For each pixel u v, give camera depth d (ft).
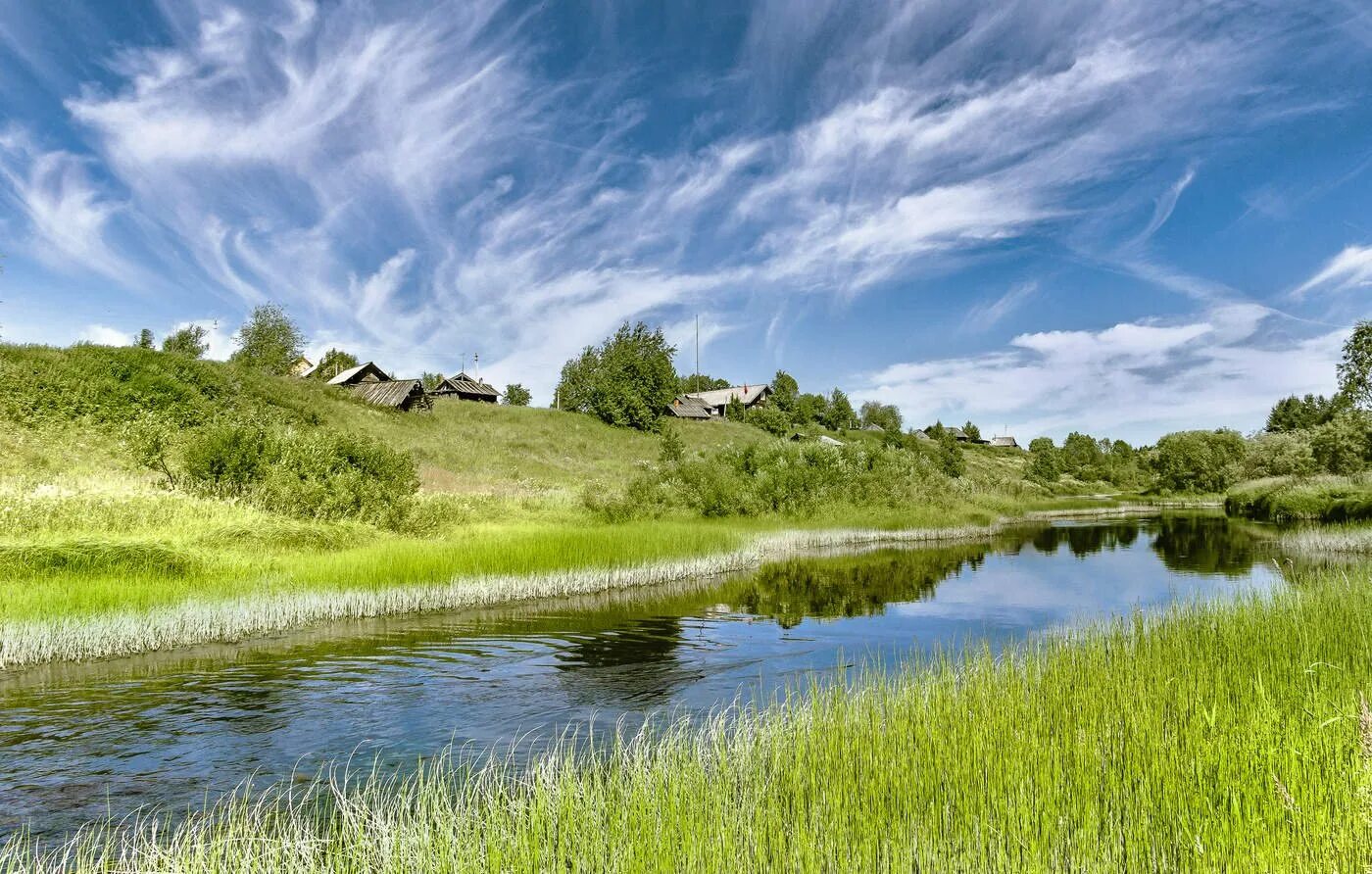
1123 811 16.93
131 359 143.64
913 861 15.38
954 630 50.11
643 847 15.96
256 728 29.50
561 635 48.29
